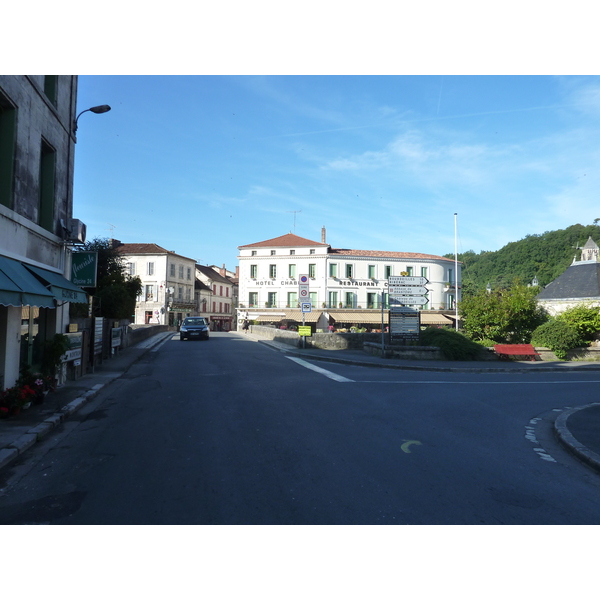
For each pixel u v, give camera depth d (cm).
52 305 845
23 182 906
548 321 2133
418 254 6197
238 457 557
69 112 1216
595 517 407
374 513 402
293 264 5641
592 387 1260
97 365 1442
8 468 528
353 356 1897
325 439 643
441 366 1647
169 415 795
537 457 595
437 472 512
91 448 605
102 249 2484
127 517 393
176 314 6475
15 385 833
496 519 397
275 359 1786
